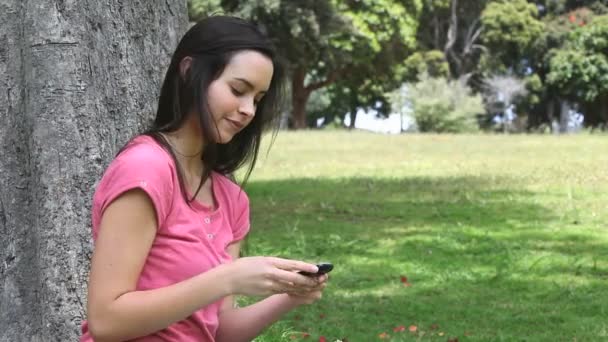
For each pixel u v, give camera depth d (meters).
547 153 21.23
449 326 6.53
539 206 12.47
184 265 2.52
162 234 2.51
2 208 3.59
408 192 14.34
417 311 6.96
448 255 9.17
